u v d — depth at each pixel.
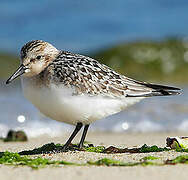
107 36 43.84
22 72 8.60
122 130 14.74
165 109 18.16
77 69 8.51
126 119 16.17
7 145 11.42
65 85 8.23
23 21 44.66
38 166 7.14
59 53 9.05
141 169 6.80
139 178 6.25
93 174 6.49
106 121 15.90
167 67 32.47
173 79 31.78
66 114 8.42
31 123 15.11
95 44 39.88
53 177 6.33
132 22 46.66
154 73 32.22
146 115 16.94
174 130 14.70
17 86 24.84
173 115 16.92
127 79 9.08
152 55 33.09
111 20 46.53
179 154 8.34
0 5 46.09
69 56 8.92
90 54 34.81
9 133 12.62
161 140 12.24
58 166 7.11
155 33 44.09
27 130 14.24
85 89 8.38
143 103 19.53
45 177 6.34
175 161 7.33
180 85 29.19
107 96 8.60
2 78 29.20
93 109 8.46
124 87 8.83
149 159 7.75
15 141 12.40
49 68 8.45
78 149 9.04
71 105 8.28
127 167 6.98
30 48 8.69
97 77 8.61
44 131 14.27
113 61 32.97
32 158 8.14
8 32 42.88
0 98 20.08
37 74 8.55
